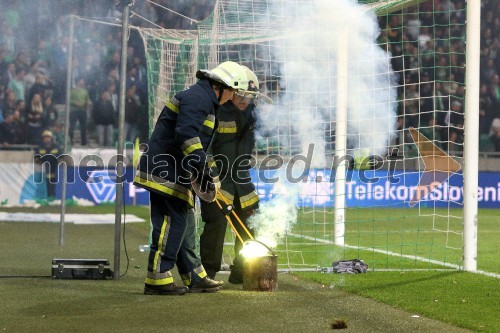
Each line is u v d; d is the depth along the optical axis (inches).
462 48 1098.1
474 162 419.5
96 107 1046.4
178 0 1041.5
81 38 1072.8
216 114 343.6
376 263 459.5
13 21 1060.5
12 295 329.7
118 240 384.2
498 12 1120.8
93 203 980.6
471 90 414.9
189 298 326.3
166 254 333.7
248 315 287.9
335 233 559.8
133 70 1063.6
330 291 348.8
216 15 480.7
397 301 320.5
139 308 301.4
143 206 980.6
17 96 1034.1
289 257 491.2
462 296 336.2
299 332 259.3
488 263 468.4
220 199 367.9
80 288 351.6
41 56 1057.5
